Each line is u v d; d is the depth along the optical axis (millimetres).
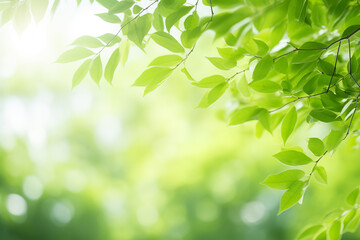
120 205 10195
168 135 7746
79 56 1663
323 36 1843
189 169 7551
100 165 10703
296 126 2055
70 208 9359
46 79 9680
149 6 1628
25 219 8781
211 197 9203
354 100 1674
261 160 7453
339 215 1987
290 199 1739
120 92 9180
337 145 1724
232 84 2064
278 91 1835
